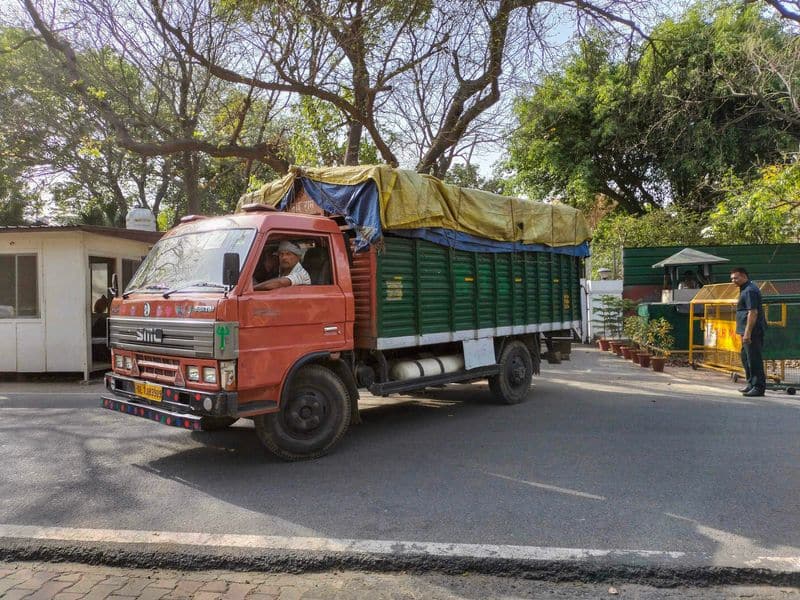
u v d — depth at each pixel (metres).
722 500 4.67
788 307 10.07
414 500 4.71
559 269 10.09
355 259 6.62
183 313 5.38
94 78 13.86
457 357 7.97
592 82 20.67
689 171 19.94
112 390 6.21
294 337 5.69
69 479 5.31
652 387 10.38
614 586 3.44
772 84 17.72
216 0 11.38
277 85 11.05
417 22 10.98
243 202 7.77
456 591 3.39
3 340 11.45
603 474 5.36
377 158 14.43
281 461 5.86
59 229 10.88
